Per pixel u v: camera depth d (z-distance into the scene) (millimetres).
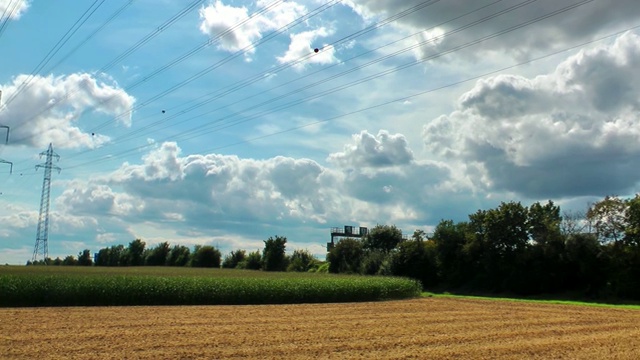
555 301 50312
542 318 31594
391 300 49969
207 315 31109
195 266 121125
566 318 31625
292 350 18219
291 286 45406
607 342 21375
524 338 22281
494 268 67625
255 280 45688
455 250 73438
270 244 112500
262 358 16672
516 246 66500
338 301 47375
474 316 32594
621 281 54062
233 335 21906
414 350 18609
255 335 22000
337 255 95500
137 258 136625
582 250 58375
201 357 16719
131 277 42625
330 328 24953
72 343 18969
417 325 26984
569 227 63188
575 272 59750
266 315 31703
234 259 123562
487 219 68312
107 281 39250
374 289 49750
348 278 53562
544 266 62062
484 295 66688
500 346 19844
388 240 98938
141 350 17781
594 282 57625
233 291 42938
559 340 21766
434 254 76312
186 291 41156
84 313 30750
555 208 67000
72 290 37500
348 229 121375
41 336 20609
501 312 35906
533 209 66688
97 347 18172
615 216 56844
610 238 57344
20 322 25422
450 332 24031
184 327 24516
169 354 17109
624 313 35719
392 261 79125
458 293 70062
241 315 31484
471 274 71938
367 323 27672
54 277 39500
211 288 42125
